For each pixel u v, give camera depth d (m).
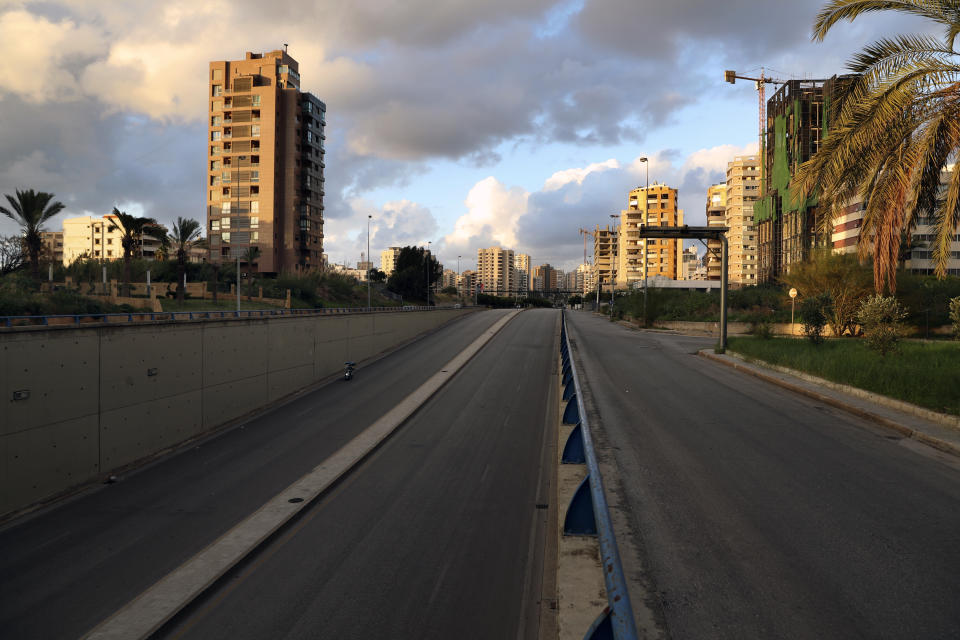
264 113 76.75
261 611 5.66
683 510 7.08
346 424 14.66
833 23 11.95
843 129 11.48
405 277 93.88
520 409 16.09
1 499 8.70
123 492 9.83
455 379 21.72
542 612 5.59
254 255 71.38
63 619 5.77
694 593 5.07
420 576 6.36
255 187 76.94
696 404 13.96
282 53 82.62
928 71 10.80
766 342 24.83
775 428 11.26
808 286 34.34
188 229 41.31
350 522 8.02
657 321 44.53
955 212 10.80
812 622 4.56
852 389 14.03
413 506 8.62
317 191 85.50
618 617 3.00
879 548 5.83
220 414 15.02
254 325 16.91
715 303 45.69
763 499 7.38
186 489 9.89
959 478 7.99
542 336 38.41
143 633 5.28
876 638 4.32
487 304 135.88
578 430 9.58
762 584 5.20
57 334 9.77
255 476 10.52
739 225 116.00
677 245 134.88
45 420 9.52
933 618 4.55
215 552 6.97
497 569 6.52
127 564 6.99
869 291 30.53
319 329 21.98
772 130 97.81
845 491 7.57
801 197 12.91
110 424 11.02
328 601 5.83
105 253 112.75
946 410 11.00
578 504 6.51
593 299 114.25
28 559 7.20
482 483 9.72
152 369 12.30
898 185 11.05
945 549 5.76
